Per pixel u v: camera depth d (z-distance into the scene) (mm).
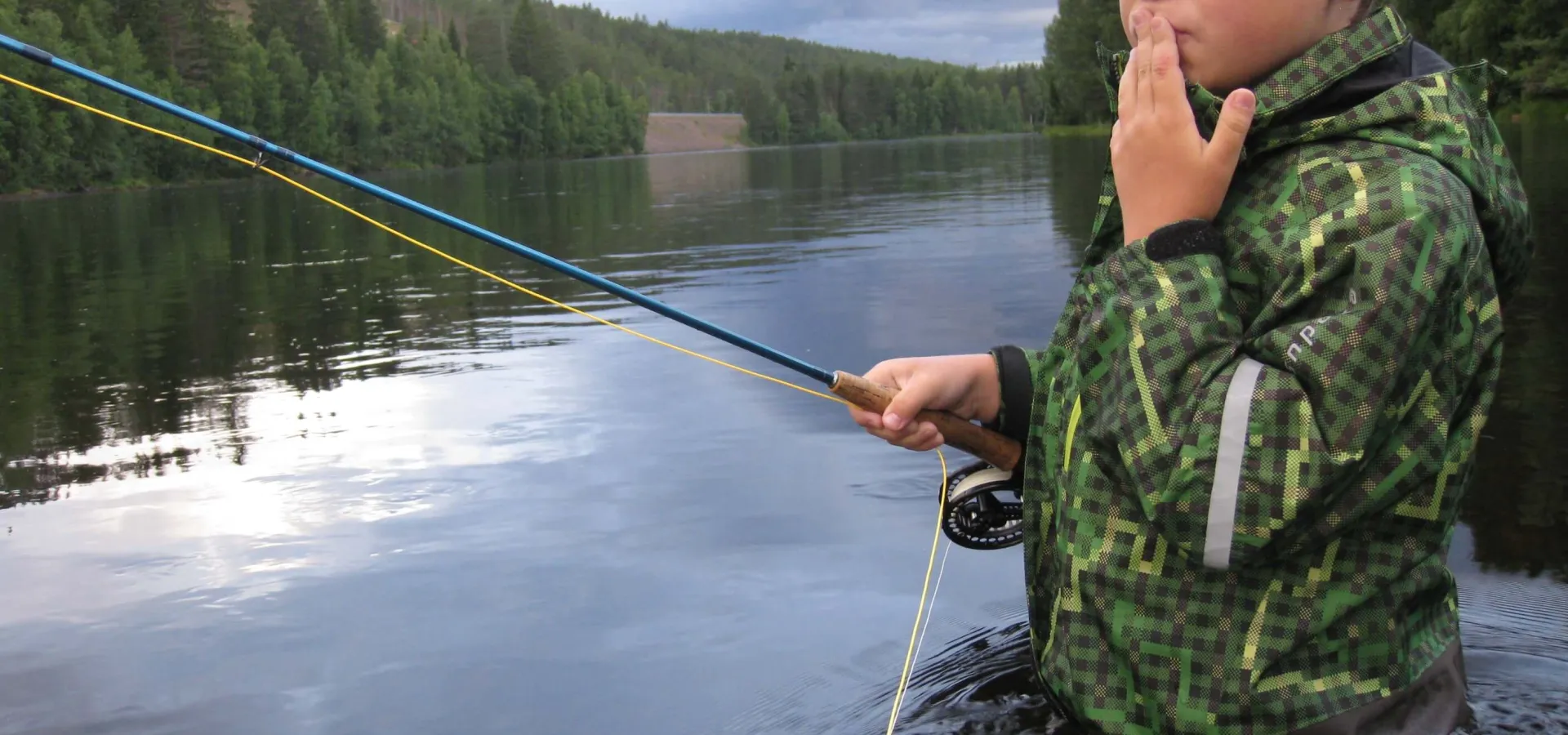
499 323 5070
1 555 2391
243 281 6980
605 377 3834
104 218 13891
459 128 52906
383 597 2086
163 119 30141
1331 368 1004
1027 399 1511
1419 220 1021
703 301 5391
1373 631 1108
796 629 1854
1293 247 1077
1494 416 2900
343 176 1592
